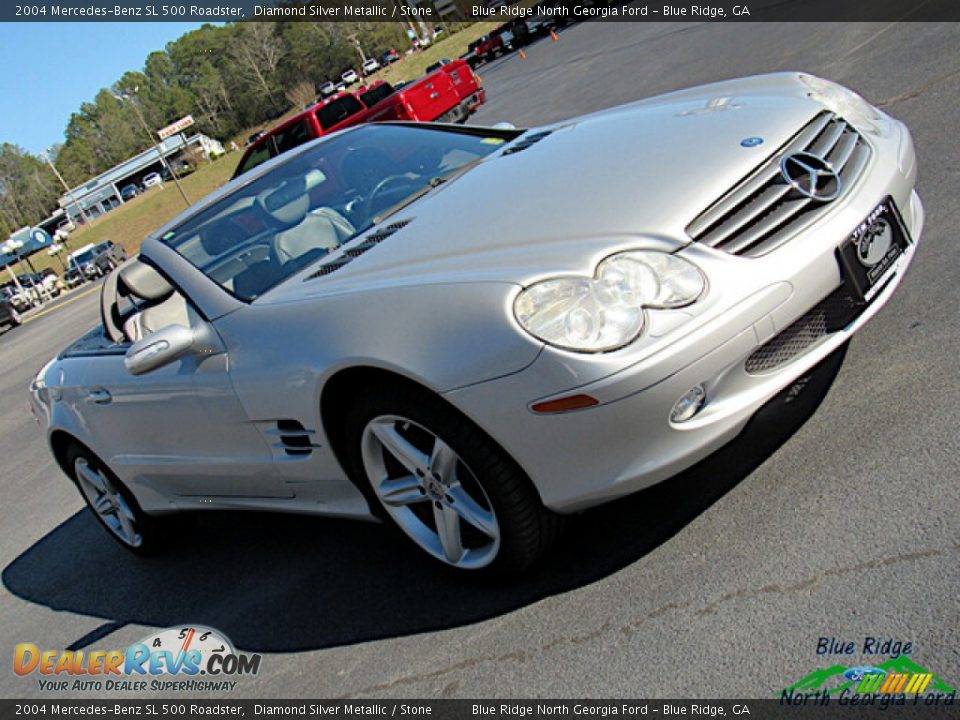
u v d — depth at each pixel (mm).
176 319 3377
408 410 2375
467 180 3090
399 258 2615
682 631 2123
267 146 16125
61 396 3820
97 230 73062
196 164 95875
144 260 3299
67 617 3848
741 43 12023
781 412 2809
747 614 2076
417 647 2541
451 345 2215
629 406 2100
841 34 9250
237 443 3031
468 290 2244
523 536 2379
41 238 39375
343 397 2619
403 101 15094
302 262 3018
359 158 3598
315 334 2543
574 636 2279
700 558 2340
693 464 2264
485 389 2184
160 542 3992
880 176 2602
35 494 5863
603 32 26547
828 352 2391
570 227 2361
